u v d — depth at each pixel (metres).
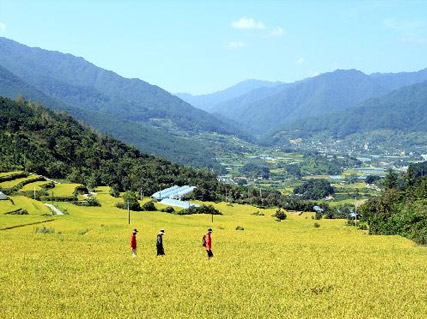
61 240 75.81
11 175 176.38
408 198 128.25
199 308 36.06
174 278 45.22
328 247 72.06
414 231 95.75
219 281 44.41
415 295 40.53
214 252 62.50
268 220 157.75
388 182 177.88
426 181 137.12
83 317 33.50
